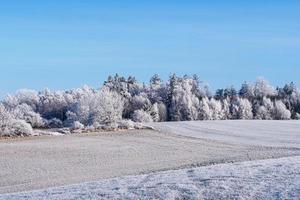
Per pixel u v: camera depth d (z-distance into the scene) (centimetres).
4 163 4462
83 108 8250
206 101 13538
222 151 5391
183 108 13275
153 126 8375
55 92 12744
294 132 8150
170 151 5438
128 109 13025
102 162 4556
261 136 7450
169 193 2047
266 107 14062
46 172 3984
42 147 5556
